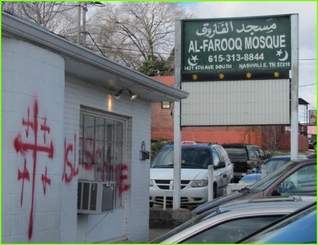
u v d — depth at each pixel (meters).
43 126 7.41
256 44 14.55
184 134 43.97
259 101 14.55
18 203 6.93
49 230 7.49
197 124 14.81
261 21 14.52
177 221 14.05
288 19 14.41
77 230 9.84
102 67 8.74
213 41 14.74
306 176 9.23
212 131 43.94
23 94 7.07
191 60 14.85
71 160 9.49
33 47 7.22
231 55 14.68
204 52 14.78
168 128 40.06
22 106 7.05
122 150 12.01
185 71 14.86
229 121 14.70
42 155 7.37
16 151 6.93
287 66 14.38
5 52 6.86
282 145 45.91
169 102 13.29
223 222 4.51
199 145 17.95
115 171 11.65
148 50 57.41
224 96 14.73
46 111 7.47
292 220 3.66
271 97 14.50
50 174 7.52
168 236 4.68
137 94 11.82
